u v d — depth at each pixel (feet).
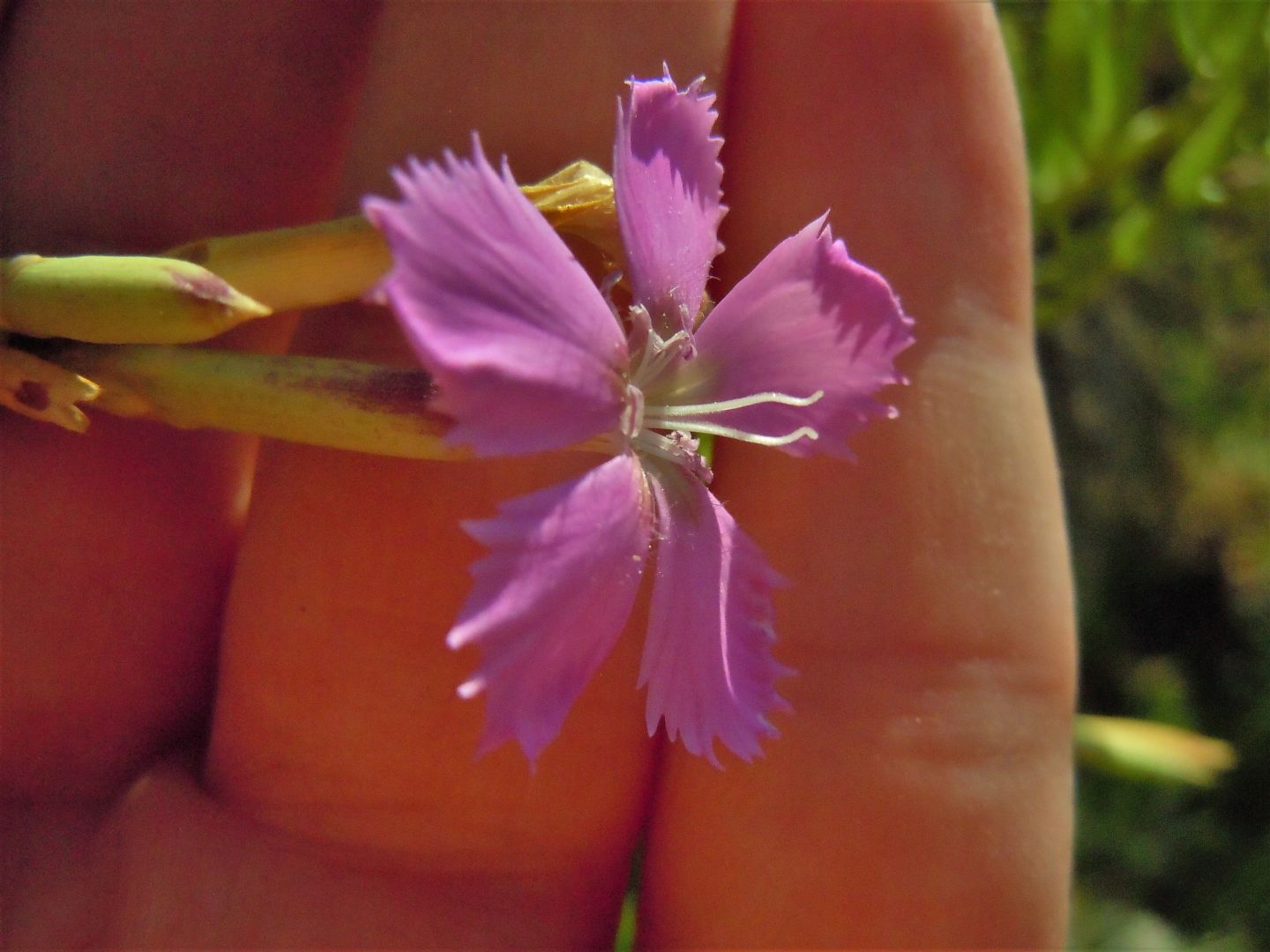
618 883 0.18
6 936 0.16
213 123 0.18
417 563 0.16
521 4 0.17
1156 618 0.47
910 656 0.17
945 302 0.17
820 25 0.17
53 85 0.17
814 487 0.17
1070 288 0.27
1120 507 0.47
